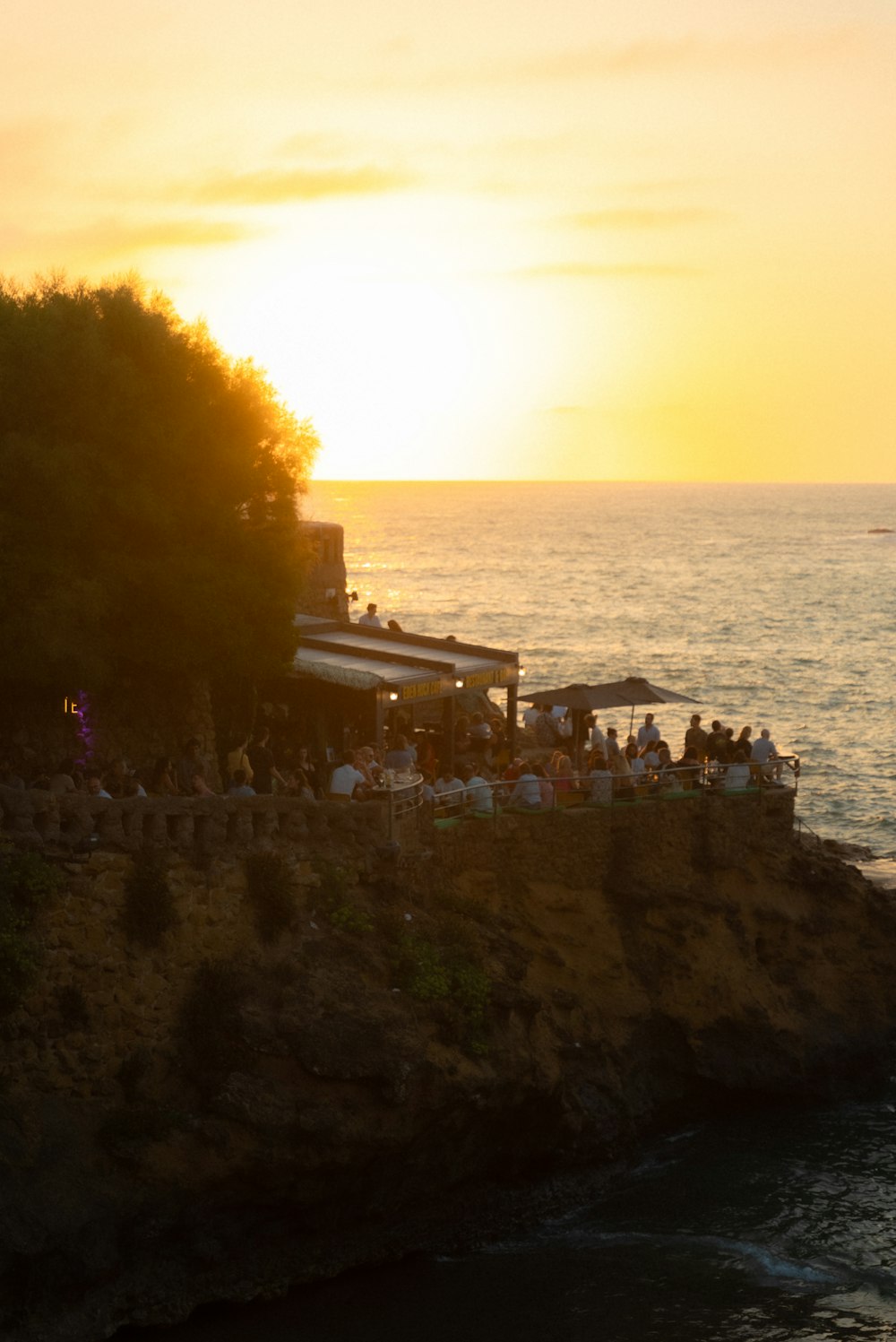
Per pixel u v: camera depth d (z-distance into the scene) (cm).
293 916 2580
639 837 3331
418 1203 2605
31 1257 2184
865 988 3572
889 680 11425
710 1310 2434
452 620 15875
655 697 3697
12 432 2714
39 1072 2323
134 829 2441
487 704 4841
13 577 2672
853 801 7162
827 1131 3212
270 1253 2467
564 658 12675
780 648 13512
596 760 3441
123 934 2411
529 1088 2642
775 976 3481
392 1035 2475
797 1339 2345
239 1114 2366
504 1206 2736
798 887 3603
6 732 2889
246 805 2569
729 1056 3281
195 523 2972
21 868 2323
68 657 2730
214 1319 2384
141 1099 2380
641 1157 3053
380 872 2750
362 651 3669
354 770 2934
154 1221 2319
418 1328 2370
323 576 5116
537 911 3178
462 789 3100
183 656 2956
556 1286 2511
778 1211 2802
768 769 3672
